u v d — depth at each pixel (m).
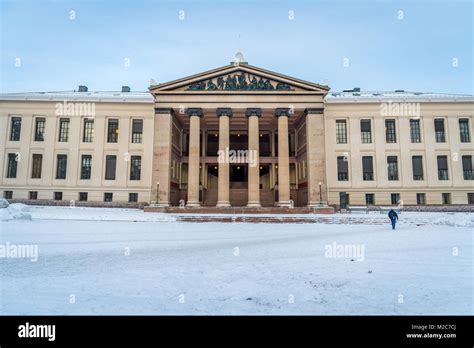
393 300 7.52
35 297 7.67
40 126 53.00
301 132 52.81
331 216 35.19
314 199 45.94
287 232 22.55
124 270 10.40
